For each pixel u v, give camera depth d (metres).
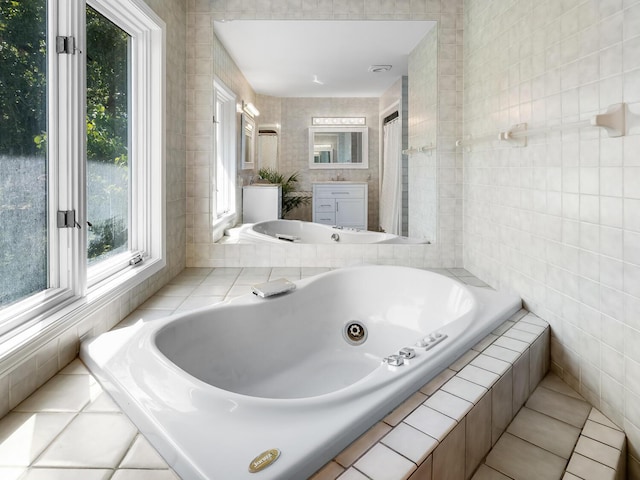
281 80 3.02
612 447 1.35
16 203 1.35
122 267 2.10
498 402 1.38
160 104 2.38
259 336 2.05
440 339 1.54
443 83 2.95
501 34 2.28
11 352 1.19
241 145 3.05
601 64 1.47
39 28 1.42
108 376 1.31
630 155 1.35
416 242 3.09
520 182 2.11
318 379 2.14
